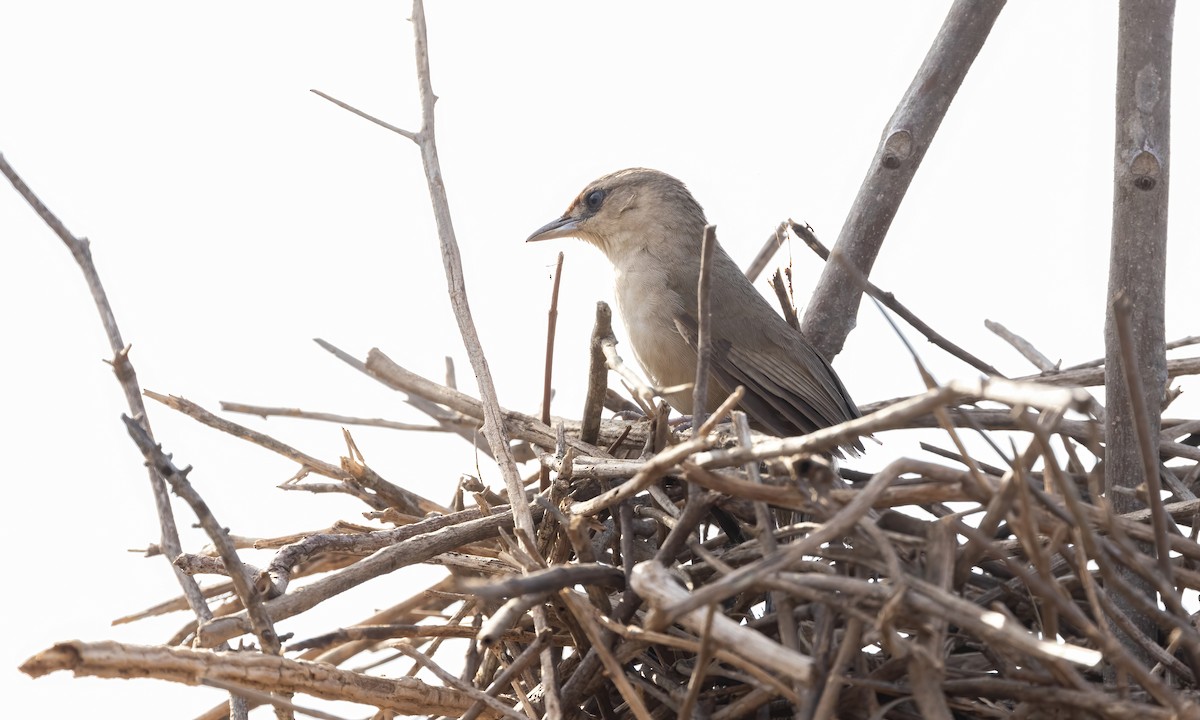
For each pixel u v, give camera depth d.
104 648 6.95
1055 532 7.29
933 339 11.66
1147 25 9.30
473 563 9.40
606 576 7.90
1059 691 6.95
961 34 12.44
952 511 9.74
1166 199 9.28
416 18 10.33
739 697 8.13
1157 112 9.28
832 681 6.77
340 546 8.98
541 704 8.88
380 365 11.56
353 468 11.01
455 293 9.84
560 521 8.49
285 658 7.68
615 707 8.88
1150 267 9.23
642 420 11.33
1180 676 7.75
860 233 12.55
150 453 7.40
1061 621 8.36
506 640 9.30
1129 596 7.08
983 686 7.20
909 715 7.49
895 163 12.43
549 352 10.62
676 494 9.49
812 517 8.59
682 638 7.89
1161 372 9.21
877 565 7.17
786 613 7.15
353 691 7.94
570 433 10.96
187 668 7.23
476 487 10.72
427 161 10.15
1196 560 8.30
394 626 8.79
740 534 9.09
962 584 7.25
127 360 9.38
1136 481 9.24
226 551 7.60
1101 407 10.70
